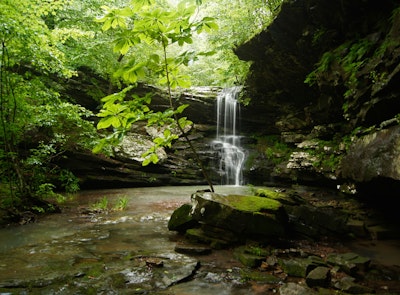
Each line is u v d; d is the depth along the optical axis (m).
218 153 18.22
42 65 8.74
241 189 14.25
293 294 3.58
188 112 19.84
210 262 4.81
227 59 16.59
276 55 12.38
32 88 8.82
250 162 16.91
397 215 7.77
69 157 13.77
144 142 17.11
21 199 8.33
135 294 3.63
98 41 14.81
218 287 3.89
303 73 12.35
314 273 4.09
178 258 4.94
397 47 6.54
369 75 7.46
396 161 5.89
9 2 7.54
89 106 17.38
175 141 18.55
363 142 7.51
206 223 5.85
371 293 3.71
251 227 5.55
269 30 11.27
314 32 10.12
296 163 12.69
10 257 4.94
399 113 6.68
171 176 16.34
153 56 4.16
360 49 7.99
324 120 11.98
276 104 16.09
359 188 8.09
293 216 6.74
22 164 9.88
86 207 9.62
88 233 6.54
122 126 4.22
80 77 17.02
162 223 7.50
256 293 3.73
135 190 13.91
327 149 11.17
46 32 8.43
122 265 4.58
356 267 4.53
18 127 8.60
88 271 4.31
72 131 13.62
